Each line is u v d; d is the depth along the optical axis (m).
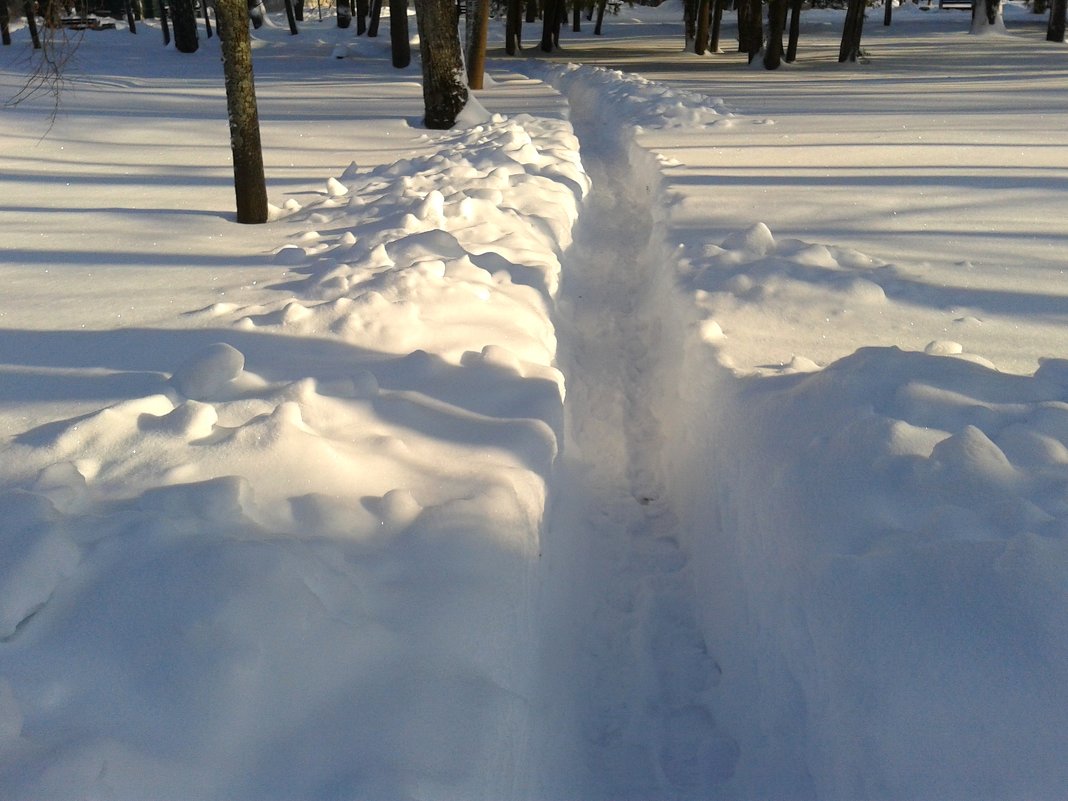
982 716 1.95
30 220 6.20
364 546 2.51
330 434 3.06
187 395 3.25
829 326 4.30
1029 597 2.10
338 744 1.88
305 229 6.01
